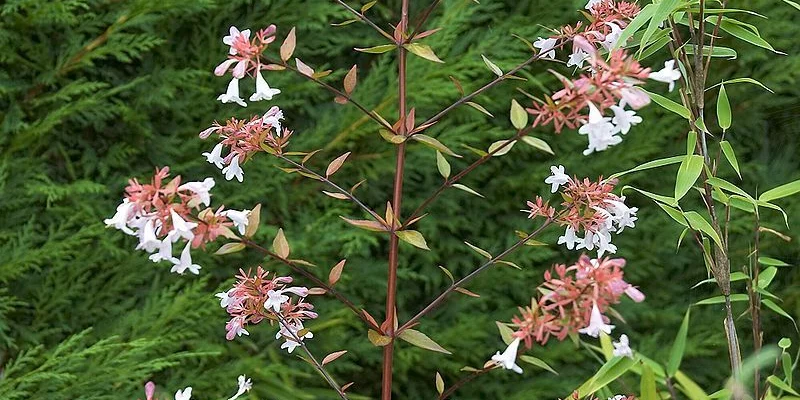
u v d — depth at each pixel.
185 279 1.29
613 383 1.38
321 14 1.34
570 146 1.46
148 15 1.24
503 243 1.45
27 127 1.19
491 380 1.44
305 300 1.34
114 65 1.32
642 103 0.59
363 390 1.45
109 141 1.30
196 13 1.32
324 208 1.38
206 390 1.25
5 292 1.21
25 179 1.21
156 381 1.27
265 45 0.67
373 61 1.36
